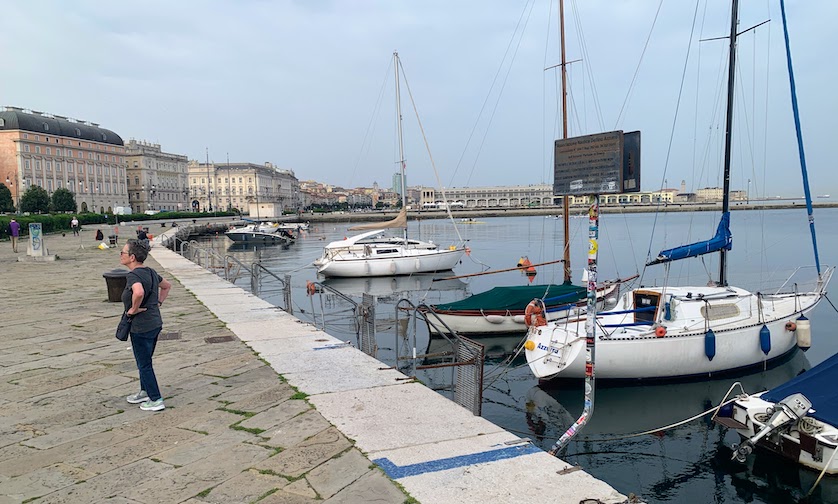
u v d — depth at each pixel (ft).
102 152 392.06
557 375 38.58
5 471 14.70
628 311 41.78
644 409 35.42
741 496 25.03
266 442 16.33
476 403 21.02
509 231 264.52
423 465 14.65
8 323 35.70
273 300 77.87
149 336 18.99
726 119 52.80
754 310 44.32
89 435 17.10
